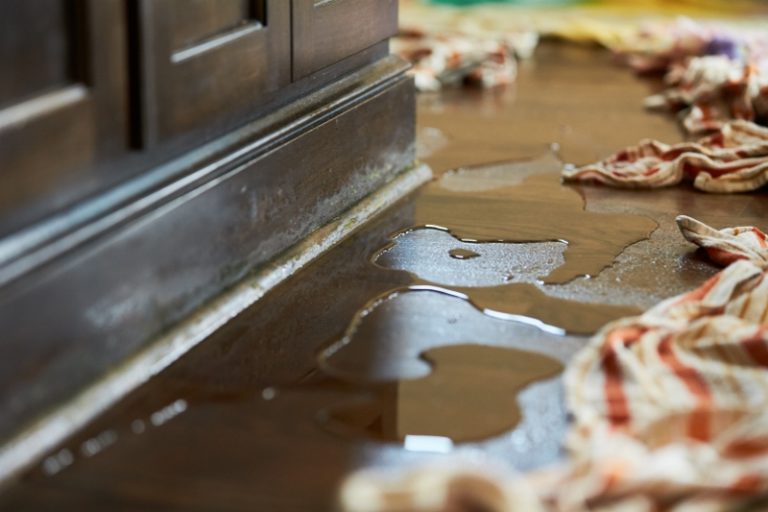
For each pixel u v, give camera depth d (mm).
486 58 2555
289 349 1522
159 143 1483
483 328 1564
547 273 1683
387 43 1944
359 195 1848
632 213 1858
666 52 2570
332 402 1438
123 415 1410
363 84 1844
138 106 1452
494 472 1274
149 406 1425
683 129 2221
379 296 1630
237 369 1485
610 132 2209
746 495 1259
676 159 1964
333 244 1759
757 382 1407
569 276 1676
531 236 1785
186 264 1527
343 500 1285
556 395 1447
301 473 1340
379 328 1564
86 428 1390
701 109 2230
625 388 1418
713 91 2225
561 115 2311
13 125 1336
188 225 1522
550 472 1296
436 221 1834
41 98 1366
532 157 2086
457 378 1475
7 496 1307
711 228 1733
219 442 1378
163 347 1489
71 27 1389
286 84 1688
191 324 1529
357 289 1646
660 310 1524
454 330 1561
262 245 1649
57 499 1305
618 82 2537
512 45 2740
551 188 1953
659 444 1355
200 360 1498
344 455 1364
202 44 1538
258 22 1627
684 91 2359
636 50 2701
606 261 1713
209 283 1565
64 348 1389
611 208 1878
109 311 1433
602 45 2852
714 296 1549
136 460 1352
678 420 1377
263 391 1452
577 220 1834
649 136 2186
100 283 1419
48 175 1375
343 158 1798
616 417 1389
